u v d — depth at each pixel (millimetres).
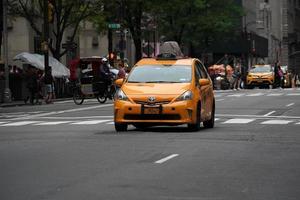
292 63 133375
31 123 26266
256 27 105500
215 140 18500
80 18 53844
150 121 20156
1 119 29094
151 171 13148
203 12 65062
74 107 36438
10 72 49312
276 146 17234
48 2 44875
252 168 13555
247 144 17625
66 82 51688
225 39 73688
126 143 17828
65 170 13398
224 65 71875
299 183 11891
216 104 35875
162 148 16703
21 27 64312
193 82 20953
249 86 67562
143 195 10766
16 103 41875
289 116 27891
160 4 57406
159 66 21547
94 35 71812
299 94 47750
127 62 67250
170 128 22359
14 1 54344
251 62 96625
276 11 121625
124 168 13539
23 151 16688
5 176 12828
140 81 21016
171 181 12031
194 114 20531
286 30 128125
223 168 13539
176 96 20141
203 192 11023
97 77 40062
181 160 14641
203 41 70625
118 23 52500
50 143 18328
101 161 14586
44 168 13742
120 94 20562
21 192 11133
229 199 10477
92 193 10938
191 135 19828
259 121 25406
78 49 71000
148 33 59406
